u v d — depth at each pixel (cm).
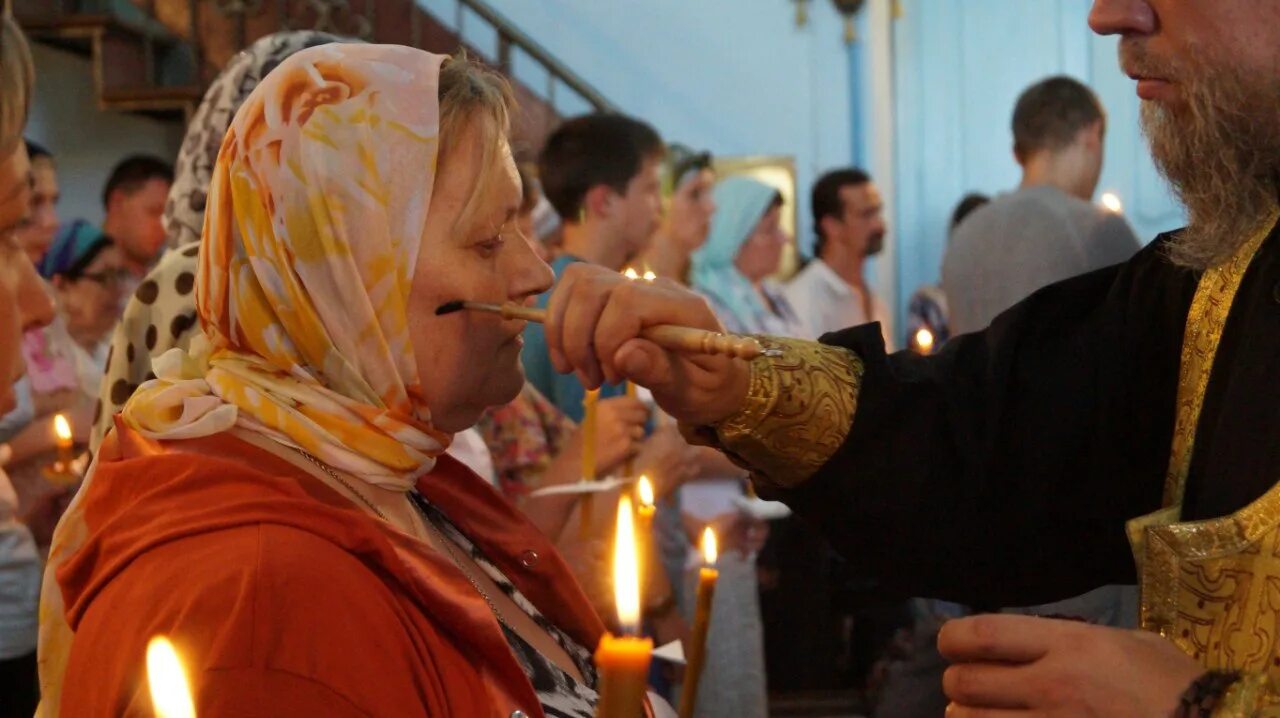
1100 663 95
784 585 339
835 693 336
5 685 231
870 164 700
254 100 120
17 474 263
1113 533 133
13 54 144
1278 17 111
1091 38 691
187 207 178
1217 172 117
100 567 109
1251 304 118
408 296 120
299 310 118
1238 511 109
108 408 165
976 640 98
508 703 112
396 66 121
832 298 458
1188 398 122
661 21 702
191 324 163
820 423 128
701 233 368
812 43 701
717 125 702
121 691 99
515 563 138
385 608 105
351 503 115
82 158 573
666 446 231
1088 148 283
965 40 701
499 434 223
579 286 118
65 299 336
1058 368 133
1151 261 134
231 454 116
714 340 110
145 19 530
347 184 117
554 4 700
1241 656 105
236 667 97
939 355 139
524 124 131
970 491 130
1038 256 256
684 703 124
